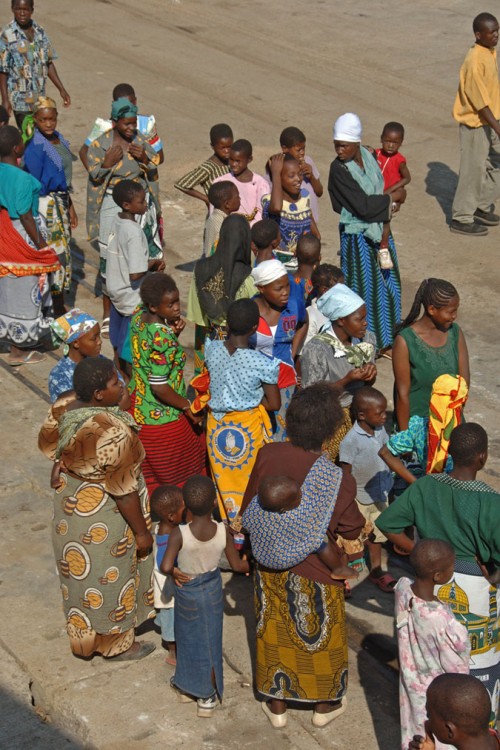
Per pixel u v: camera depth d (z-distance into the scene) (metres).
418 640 4.60
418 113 14.56
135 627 5.73
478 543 4.69
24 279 8.60
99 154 8.97
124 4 19.38
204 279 6.79
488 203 11.32
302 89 15.36
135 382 6.39
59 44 17.17
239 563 5.32
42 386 8.51
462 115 10.97
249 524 4.91
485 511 4.66
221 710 5.39
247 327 5.88
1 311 8.70
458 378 5.41
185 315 9.71
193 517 5.09
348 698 5.46
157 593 5.51
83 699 5.43
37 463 7.43
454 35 17.50
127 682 5.56
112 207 8.96
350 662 5.73
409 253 10.91
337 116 14.39
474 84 10.78
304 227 8.37
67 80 15.62
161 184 12.43
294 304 6.66
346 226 8.54
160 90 15.29
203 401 6.19
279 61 16.50
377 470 6.11
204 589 5.12
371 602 6.22
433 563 4.48
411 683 4.68
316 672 5.07
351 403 6.16
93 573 5.38
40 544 6.63
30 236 8.61
